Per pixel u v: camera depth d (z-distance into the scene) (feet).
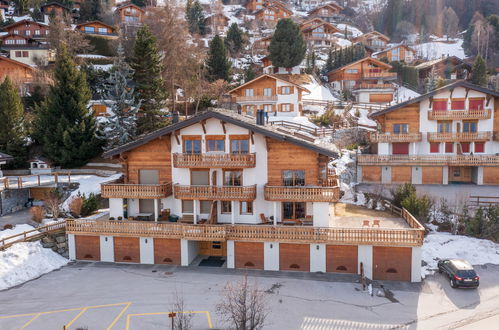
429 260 102.99
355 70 287.69
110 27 309.01
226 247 108.68
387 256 93.25
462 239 112.47
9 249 99.76
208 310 78.33
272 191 99.55
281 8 463.83
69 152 170.40
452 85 155.94
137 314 77.25
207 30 405.59
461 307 80.18
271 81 224.33
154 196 104.58
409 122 162.40
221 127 104.68
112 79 162.71
